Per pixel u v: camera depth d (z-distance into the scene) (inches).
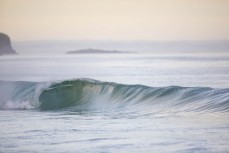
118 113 3043.8
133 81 6461.6
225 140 1968.5
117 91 3614.7
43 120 2768.2
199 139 2005.4
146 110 3122.5
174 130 2237.9
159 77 7052.2
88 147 1946.4
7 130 2412.6
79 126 2484.0
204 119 2518.5
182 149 1850.4
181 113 2842.0
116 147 1929.1
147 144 1961.1
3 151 1937.7
